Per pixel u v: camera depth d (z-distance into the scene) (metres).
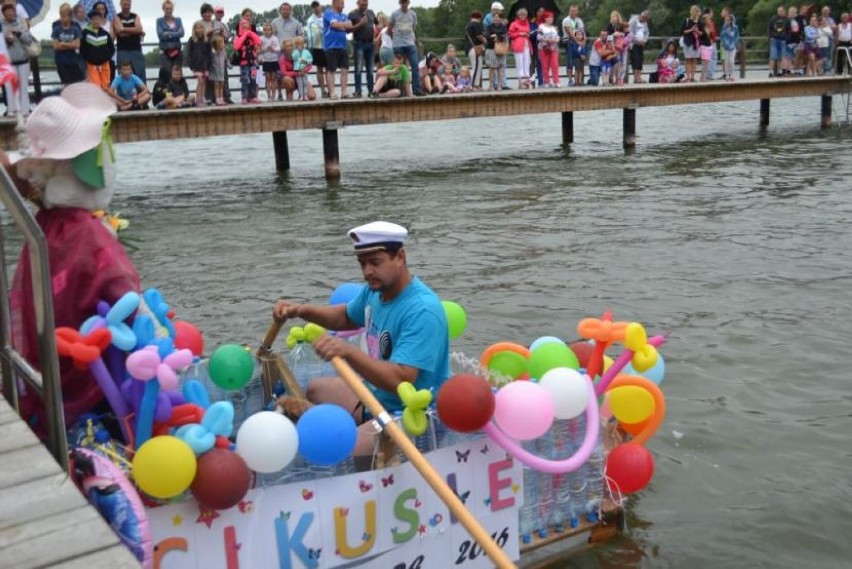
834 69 25.09
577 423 3.97
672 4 69.88
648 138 22.98
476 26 19.39
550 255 9.84
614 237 10.68
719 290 8.41
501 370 4.44
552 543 4.07
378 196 14.19
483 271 9.20
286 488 3.32
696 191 14.01
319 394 4.20
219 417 3.17
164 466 3.00
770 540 4.40
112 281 3.36
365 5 16.44
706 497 4.79
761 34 63.25
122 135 14.10
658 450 5.28
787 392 6.09
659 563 4.19
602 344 4.09
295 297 8.40
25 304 3.58
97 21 13.30
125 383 3.28
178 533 3.15
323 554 3.42
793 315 7.64
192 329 4.44
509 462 3.81
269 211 12.98
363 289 4.28
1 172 2.83
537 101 18.77
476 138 24.36
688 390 6.11
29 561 2.57
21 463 3.10
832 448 5.30
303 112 15.78
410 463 3.56
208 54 15.52
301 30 16.89
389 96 16.70
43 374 3.03
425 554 3.65
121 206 13.77
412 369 3.74
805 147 19.98
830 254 9.72
